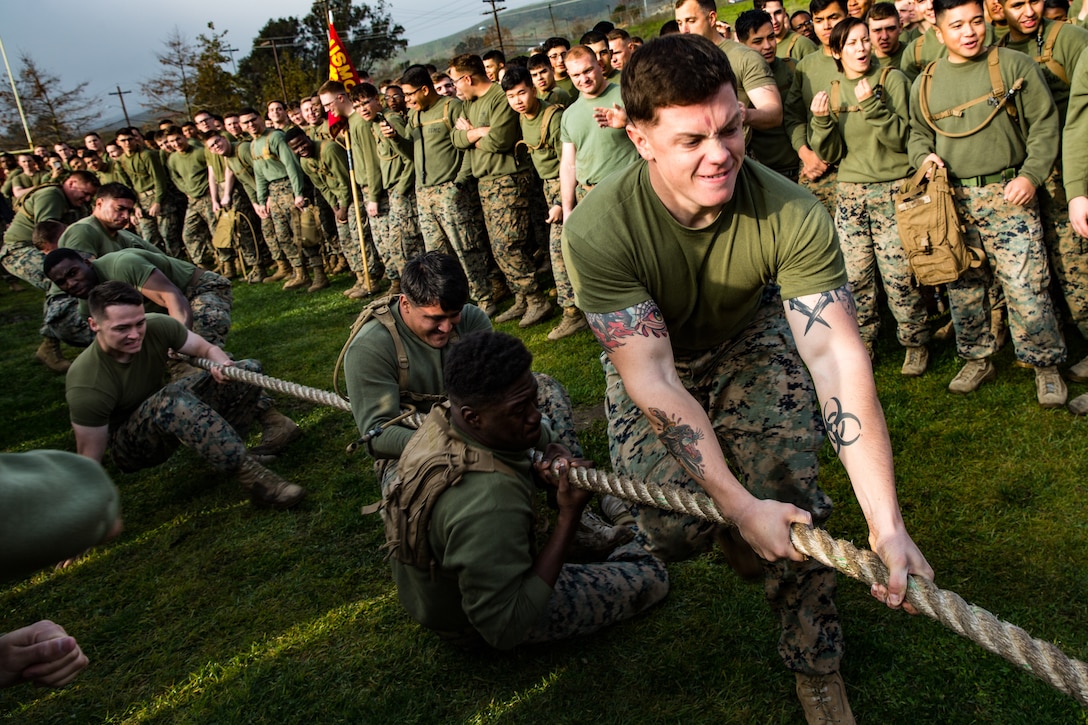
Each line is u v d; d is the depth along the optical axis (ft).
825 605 7.72
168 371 22.67
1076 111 11.40
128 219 19.72
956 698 8.07
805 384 7.97
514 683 9.22
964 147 12.70
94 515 3.74
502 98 20.30
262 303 30.91
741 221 7.02
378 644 10.19
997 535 10.23
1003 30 14.52
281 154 30.40
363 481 14.57
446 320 10.25
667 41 6.10
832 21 17.98
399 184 24.93
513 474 8.29
